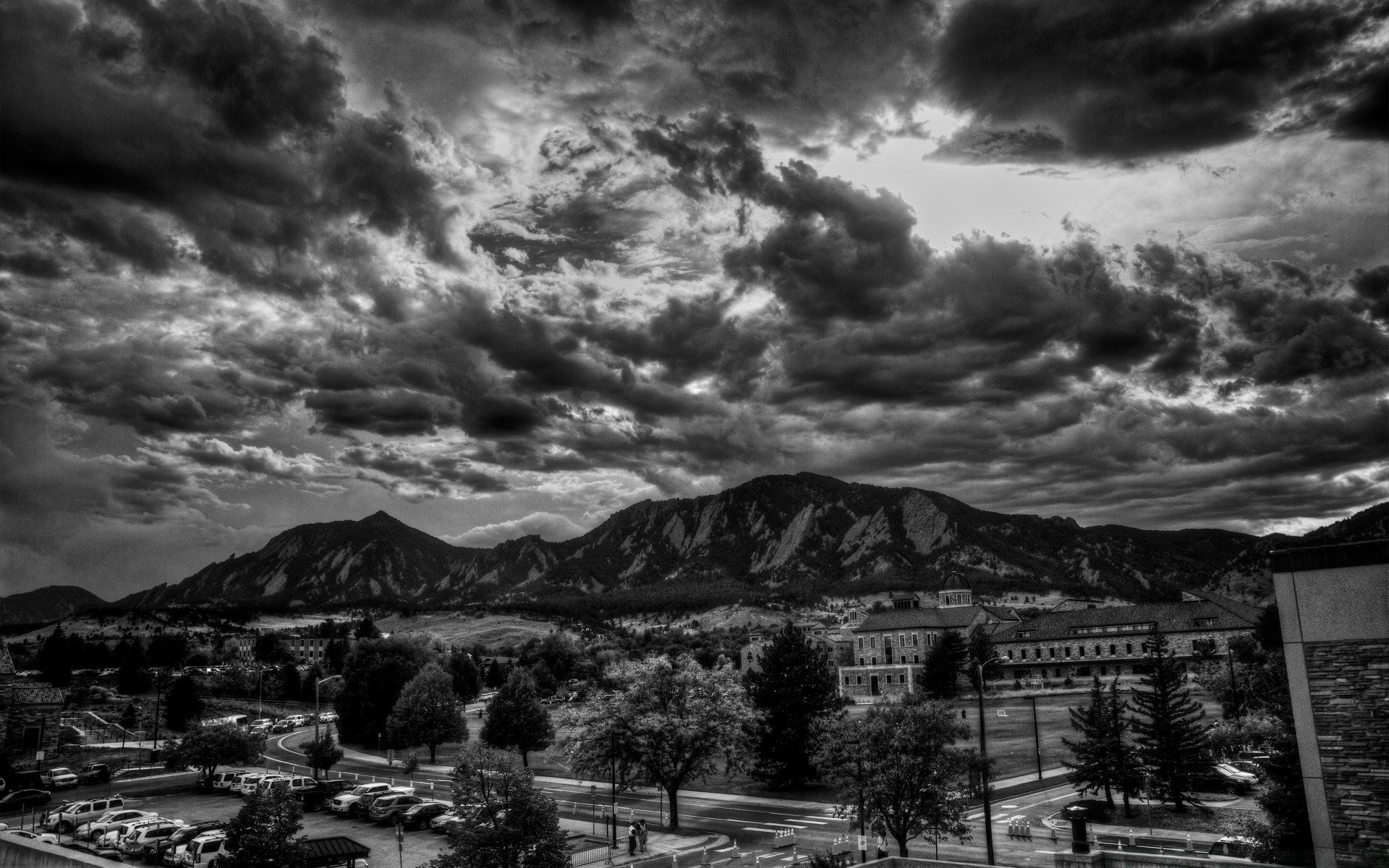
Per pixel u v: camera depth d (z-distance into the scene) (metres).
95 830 67.31
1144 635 161.50
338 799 77.62
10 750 94.50
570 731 78.69
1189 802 71.31
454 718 116.19
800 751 92.19
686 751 74.81
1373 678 25.44
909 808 58.75
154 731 125.38
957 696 157.62
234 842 47.91
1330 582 26.41
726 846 65.44
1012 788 84.12
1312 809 26.08
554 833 46.97
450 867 45.72
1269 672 80.31
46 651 174.88
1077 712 76.25
